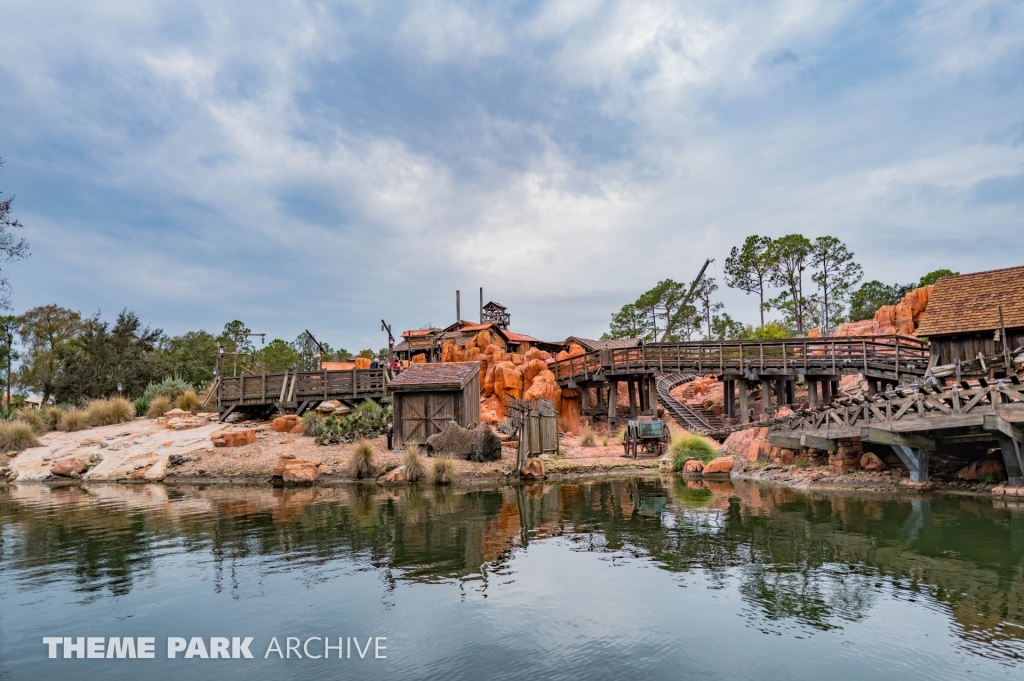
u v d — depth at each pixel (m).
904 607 7.99
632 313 89.56
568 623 7.86
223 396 34.75
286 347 74.44
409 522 14.77
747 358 33.72
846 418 19.53
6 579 10.25
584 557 11.04
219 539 13.15
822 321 75.50
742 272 74.31
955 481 17.70
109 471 26.80
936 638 7.01
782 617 7.82
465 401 28.03
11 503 19.27
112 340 48.62
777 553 10.84
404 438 27.94
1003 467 16.89
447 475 22.95
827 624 7.55
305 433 30.69
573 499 18.36
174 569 10.74
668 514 15.15
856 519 13.61
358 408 31.23
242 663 6.90
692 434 28.91
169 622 8.16
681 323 89.94
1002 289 26.83
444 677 6.44
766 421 26.17
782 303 73.00
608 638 7.35
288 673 6.62
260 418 35.25
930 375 23.66
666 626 7.66
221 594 9.29
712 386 47.16
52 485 25.03
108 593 9.43
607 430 36.94
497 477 23.84
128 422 34.38
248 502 18.73
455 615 8.23
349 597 9.03
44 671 6.77
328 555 11.55
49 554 11.97
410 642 7.36
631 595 8.84
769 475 22.31
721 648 6.97
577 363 39.56
